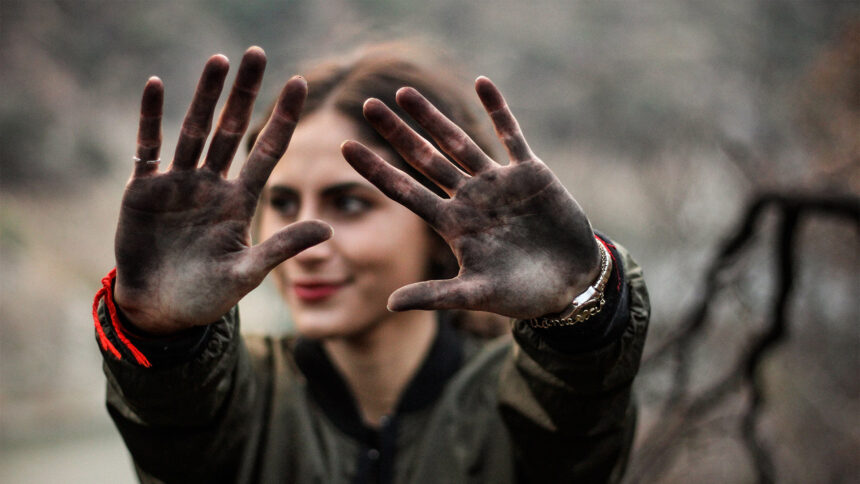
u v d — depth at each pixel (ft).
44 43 76.02
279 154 2.66
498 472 3.96
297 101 2.63
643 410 8.91
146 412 2.92
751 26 19.44
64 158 67.10
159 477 3.28
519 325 3.02
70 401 40.52
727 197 11.49
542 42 59.62
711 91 15.16
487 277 2.64
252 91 2.58
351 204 3.87
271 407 4.03
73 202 63.41
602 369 2.91
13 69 70.33
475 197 2.67
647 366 7.17
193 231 2.62
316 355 4.13
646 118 13.15
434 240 4.14
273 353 4.29
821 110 9.99
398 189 2.66
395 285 3.97
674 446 7.21
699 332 7.36
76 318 46.47
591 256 2.70
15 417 37.14
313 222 2.62
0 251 47.70
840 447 9.93
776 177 9.40
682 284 9.91
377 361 4.13
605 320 2.78
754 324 7.42
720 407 7.99
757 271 8.00
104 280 2.73
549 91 28.37
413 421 4.12
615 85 17.66
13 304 43.80
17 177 63.00
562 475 3.42
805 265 11.16
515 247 2.67
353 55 4.57
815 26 17.74
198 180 2.61
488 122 5.22
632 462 7.27
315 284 3.81
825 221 10.79
